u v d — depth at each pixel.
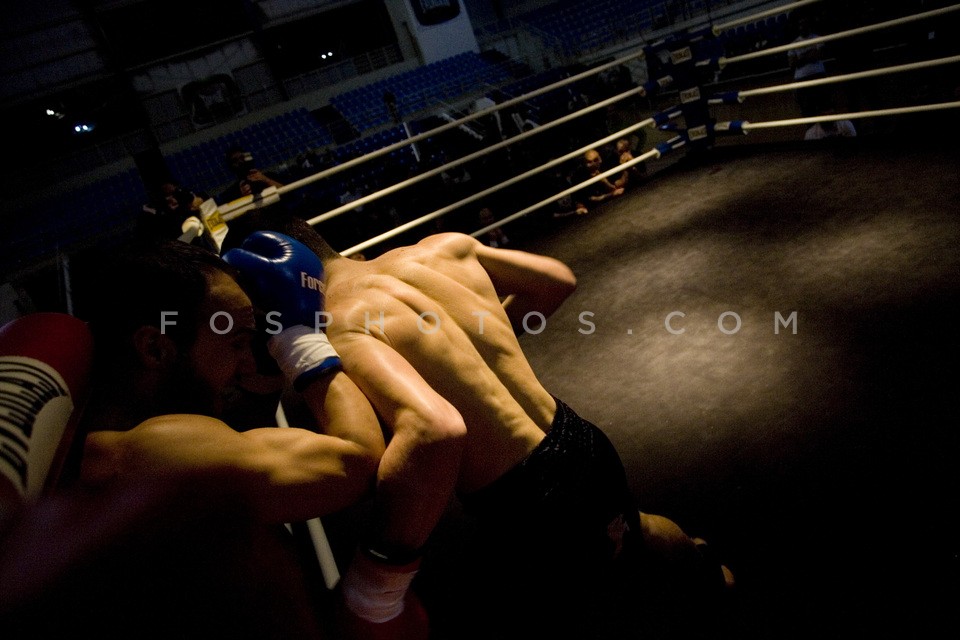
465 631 1.38
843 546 1.30
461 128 12.64
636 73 13.55
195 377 0.84
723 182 3.54
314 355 0.91
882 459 1.46
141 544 0.65
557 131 8.55
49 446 0.62
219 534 0.71
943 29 5.50
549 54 14.87
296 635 0.76
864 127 5.33
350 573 0.88
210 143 13.47
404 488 0.84
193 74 13.56
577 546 1.12
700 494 1.56
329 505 0.79
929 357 1.71
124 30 12.94
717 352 2.08
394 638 0.88
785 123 3.66
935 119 4.09
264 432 0.78
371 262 1.27
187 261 0.82
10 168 12.34
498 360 1.16
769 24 11.70
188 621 0.70
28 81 12.32
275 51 14.34
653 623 1.28
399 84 14.76
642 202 3.69
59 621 0.60
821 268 2.33
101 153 12.84
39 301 9.22
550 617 1.35
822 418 1.65
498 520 1.11
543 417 1.14
